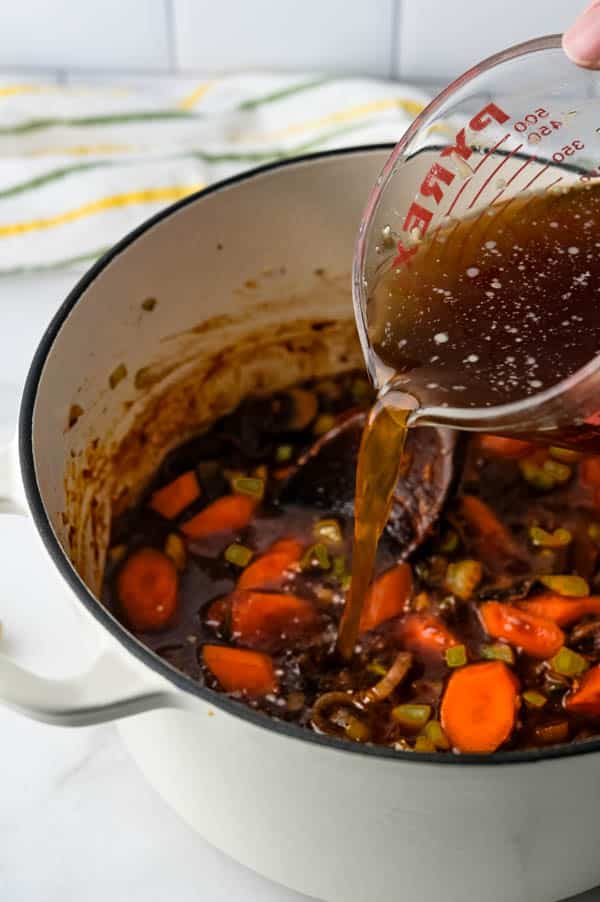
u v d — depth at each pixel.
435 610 0.85
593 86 0.79
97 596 0.86
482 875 0.73
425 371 0.76
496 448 0.90
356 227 0.91
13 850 0.78
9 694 0.67
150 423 0.90
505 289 0.79
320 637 0.84
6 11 1.04
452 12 1.04
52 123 1.02
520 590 0.85
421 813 0.69
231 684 0.83
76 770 0.81
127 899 0.77
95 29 1.05
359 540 0.83
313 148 1.02
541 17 1.04
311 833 0.72
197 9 1.04
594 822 0.71
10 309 0.98
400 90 1.03
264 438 0.94
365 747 0.66
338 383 0.96
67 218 0.98
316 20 1.04
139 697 0.67
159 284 0.87
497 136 0.81
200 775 0.72
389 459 0.79
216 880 0.78
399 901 0.75
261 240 0.89
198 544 0.89
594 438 0.75
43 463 0.77
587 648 0.83
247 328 0.92
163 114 1.03
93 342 0.83
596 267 0.79
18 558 0.88
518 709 0.81
